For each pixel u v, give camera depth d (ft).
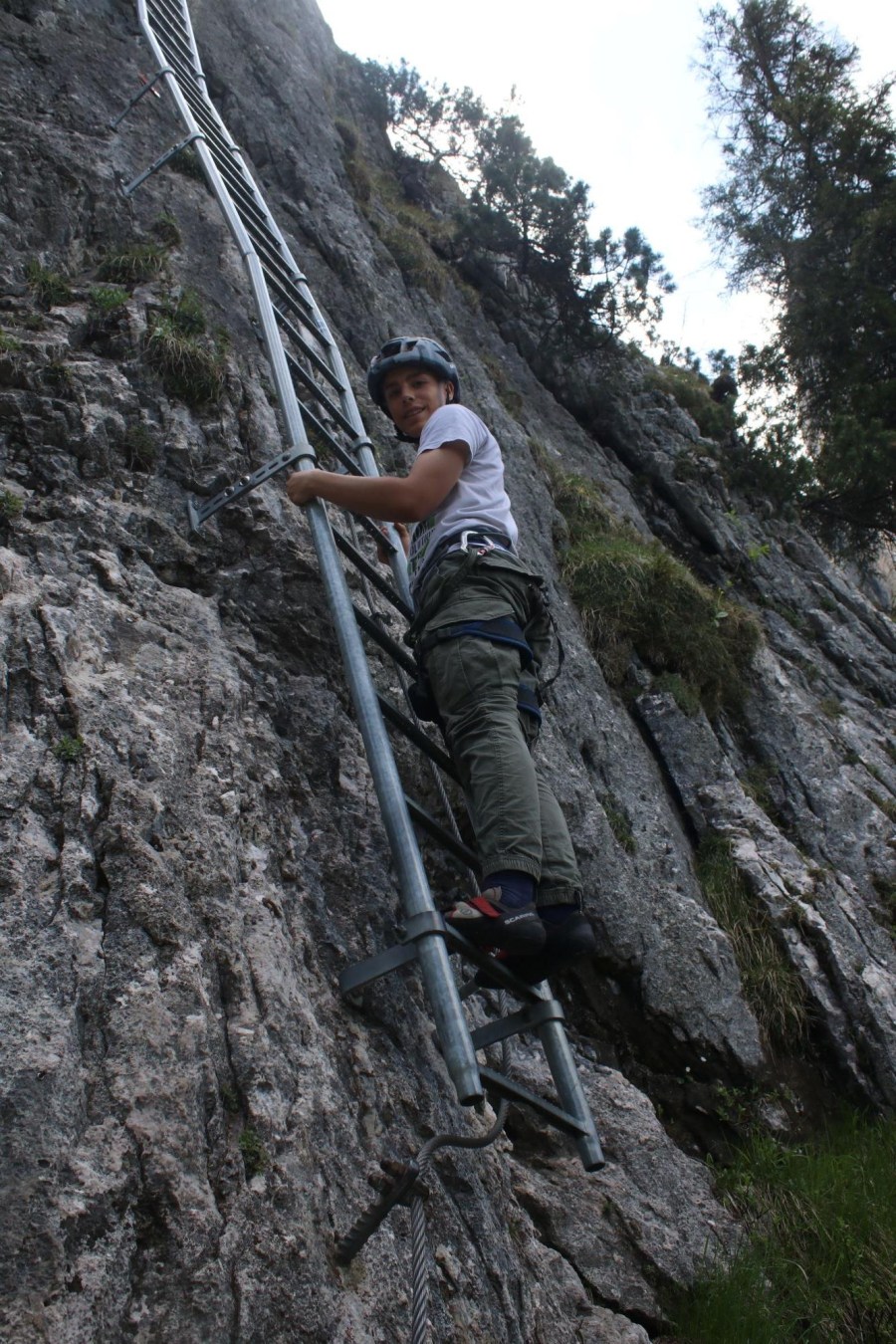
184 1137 6.65
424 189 41.68
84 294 14.43
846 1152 15.14
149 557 11.62
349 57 45.21
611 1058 14.97
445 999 7.68
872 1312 12.10
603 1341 9.94
